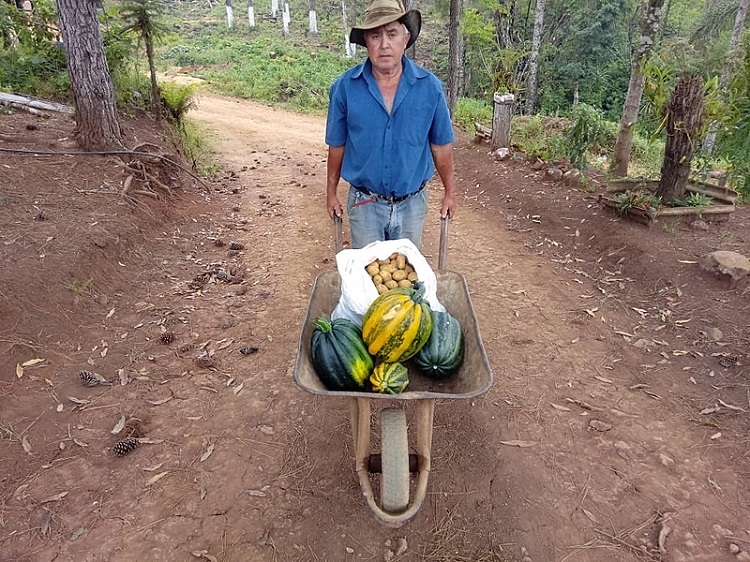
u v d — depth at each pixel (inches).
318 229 306.3
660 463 138.6
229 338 192.9
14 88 421.4
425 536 120.0
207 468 136.8
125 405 156.6
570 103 1130.0
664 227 266.1
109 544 116.5
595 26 1091.9
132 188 296.0
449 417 153.9
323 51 1457.9
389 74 140.8
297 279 240.2
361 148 148.0
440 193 373.1
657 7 319.6
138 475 134.0
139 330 194.7
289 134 666.2
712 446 143.3
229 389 165.8
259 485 132.3
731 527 121.2
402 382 107.3
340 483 133.0
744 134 259.4
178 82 1053.8
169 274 240.5
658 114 276.1
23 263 200.4
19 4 542.6
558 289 228.7
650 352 183.3
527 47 1133.1
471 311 126.6
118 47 447.5
